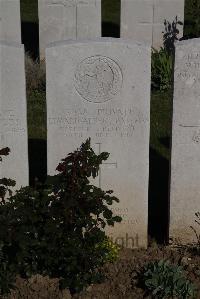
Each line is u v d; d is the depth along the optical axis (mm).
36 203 2578
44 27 5195
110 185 2875
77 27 5180
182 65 2695
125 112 2783
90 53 2719
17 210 2518
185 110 2748
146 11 5281
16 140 2883
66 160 2566
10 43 2771
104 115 2789
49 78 2746
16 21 5078
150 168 3613
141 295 2596
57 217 2545
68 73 2738
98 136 2816
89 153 2578
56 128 2805
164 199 3303
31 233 2568
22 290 2604
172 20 5312
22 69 2799
